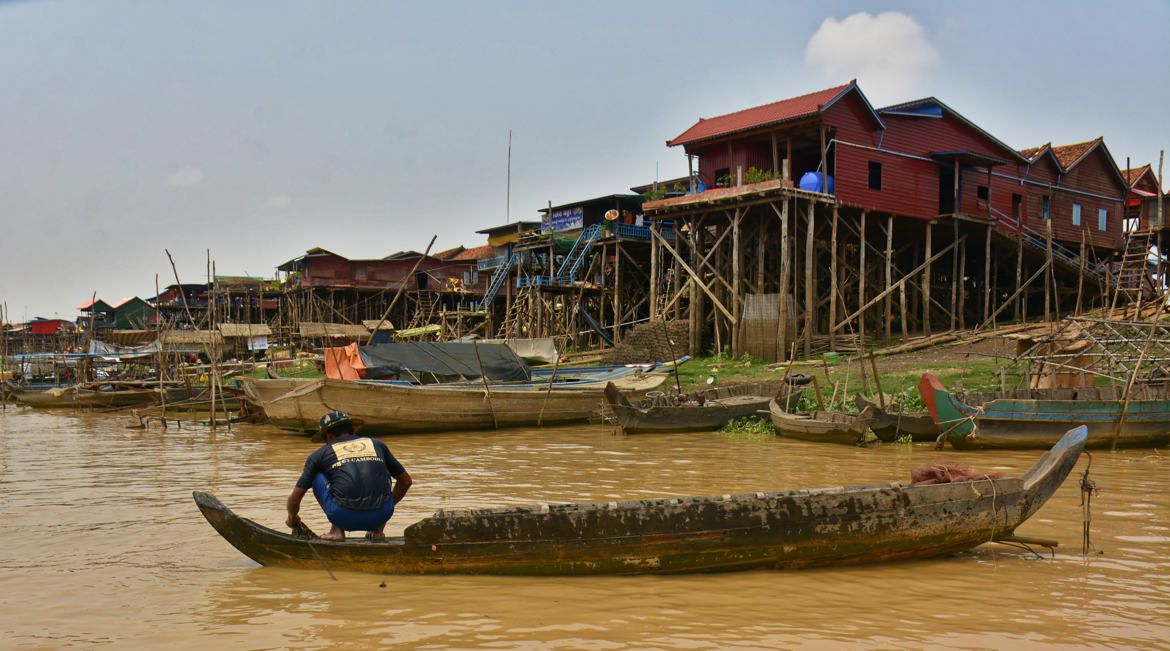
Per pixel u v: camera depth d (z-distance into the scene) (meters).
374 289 57.09
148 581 6.81
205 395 29.52
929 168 31.64
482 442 17.88
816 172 28.27
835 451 15.32
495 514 6.76
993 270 37.41
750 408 19.47
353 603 6.17
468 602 6.17
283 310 65.12
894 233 34.12
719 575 6.89
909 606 6.06
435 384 21.80
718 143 30.83
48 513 9.89
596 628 5.60
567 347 40.84
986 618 5.80
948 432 15.13
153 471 13.70
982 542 7.37
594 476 12.44
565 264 39.38
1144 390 16.52
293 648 5.27
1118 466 13.08
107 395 33.28
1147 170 41.28
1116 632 5.51
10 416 31.47
